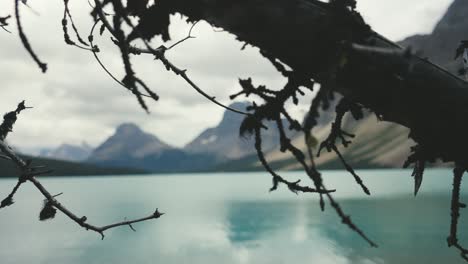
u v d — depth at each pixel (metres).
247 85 1.52
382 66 1.44
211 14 1.51
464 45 1.71
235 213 73.88
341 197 101.50
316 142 1.25
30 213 75.62
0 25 1.66
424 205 79.00
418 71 1.47
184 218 67.25
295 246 42.06
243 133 1.51
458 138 1.54
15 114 1.90
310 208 80.38
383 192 114.06
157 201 101.75
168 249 42.00
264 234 50.22
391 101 1.52
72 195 126.56
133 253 40.28
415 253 36.78
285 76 1.51
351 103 1.73
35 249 43.03
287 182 1.51
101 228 1.96
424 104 1.50
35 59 1.19
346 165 1.81
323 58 1.45
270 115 1.49
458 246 1.79
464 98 1.49
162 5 1.53
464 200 83.44
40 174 1.93
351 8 1.44
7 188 158.88
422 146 1.63
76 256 39.28
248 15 1.46
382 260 34.72
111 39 1.47
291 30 1.45
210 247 42.59
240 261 35.94
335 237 46.81
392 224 55.91
